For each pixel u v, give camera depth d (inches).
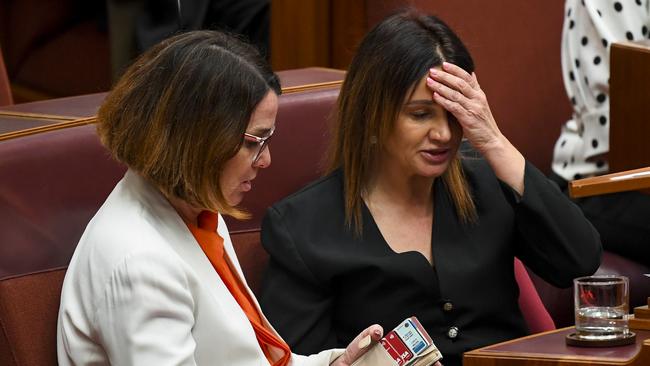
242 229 371.2
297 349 346.0
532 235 356.2
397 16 349.1
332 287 350.9
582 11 506.3
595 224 493.0
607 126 499.5
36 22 671.1
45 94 673.6
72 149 327.0
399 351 309.7
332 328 355.3
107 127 288.0
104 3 655.1
